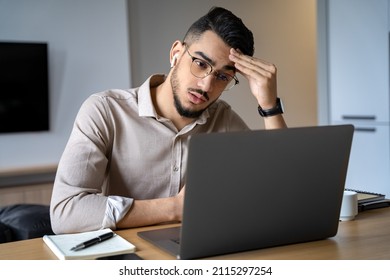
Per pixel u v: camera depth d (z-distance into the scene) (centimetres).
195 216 106
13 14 446
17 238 205
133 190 170
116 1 480
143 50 505
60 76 465
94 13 473
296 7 599
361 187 391
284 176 114
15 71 448
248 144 107
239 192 109
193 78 156
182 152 172
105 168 160
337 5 398
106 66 480
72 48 467
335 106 408
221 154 105
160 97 171
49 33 459
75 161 150
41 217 212
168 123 169
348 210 143
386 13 360
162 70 518
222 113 190
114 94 172
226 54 153
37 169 441
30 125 458
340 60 400
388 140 366
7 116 450
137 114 169
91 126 160
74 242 121
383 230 132
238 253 114
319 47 416
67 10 464
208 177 105
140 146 168
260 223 114
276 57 589
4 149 453
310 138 114
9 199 423
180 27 525
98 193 153
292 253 114
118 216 136
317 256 112
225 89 163
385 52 363
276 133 110
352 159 398
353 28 387
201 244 109
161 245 118
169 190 173
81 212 138
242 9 563
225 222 110
